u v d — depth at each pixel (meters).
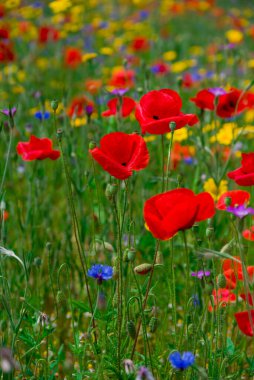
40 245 2.19
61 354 1.90
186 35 5.36
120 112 2.07
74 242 2.26
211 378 1.78
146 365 1.79
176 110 1.81
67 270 1.84
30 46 4.01
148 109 1.81
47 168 2.59
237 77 3.35
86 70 3.60
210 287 1.82
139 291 1.78
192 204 1.65
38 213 2.27
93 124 2.40
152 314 1.85
